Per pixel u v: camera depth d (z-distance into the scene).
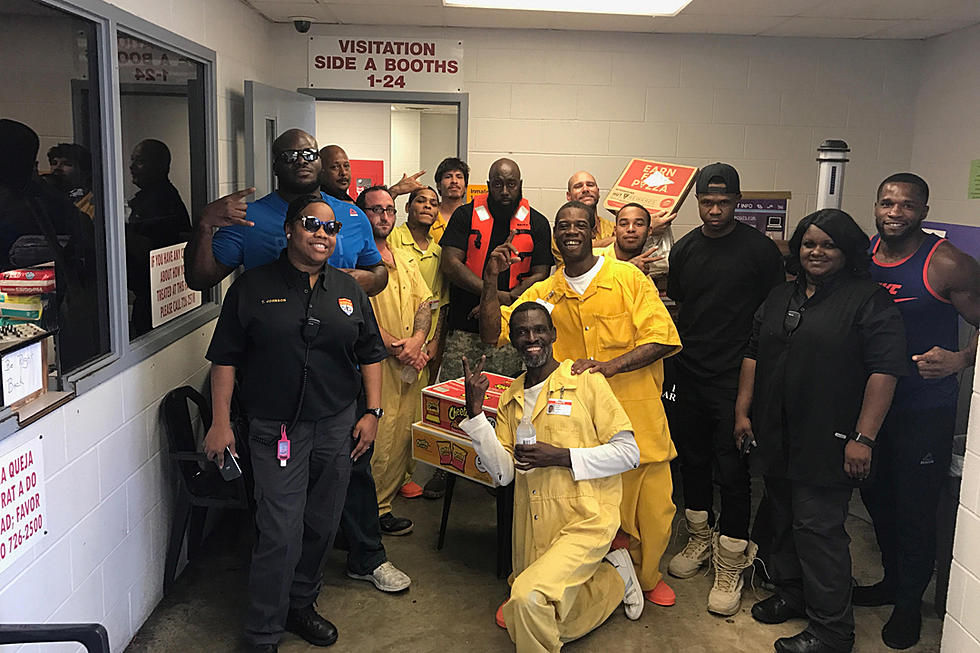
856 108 5.27
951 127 4.88
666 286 3.87
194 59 3.52
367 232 3.22
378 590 3.25
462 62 5.18
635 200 4.32
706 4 4.28
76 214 2.41
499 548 3.34
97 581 2.52
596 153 5.29
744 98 5.25
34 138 2.16
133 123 2.82
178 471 3.21
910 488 2.86
